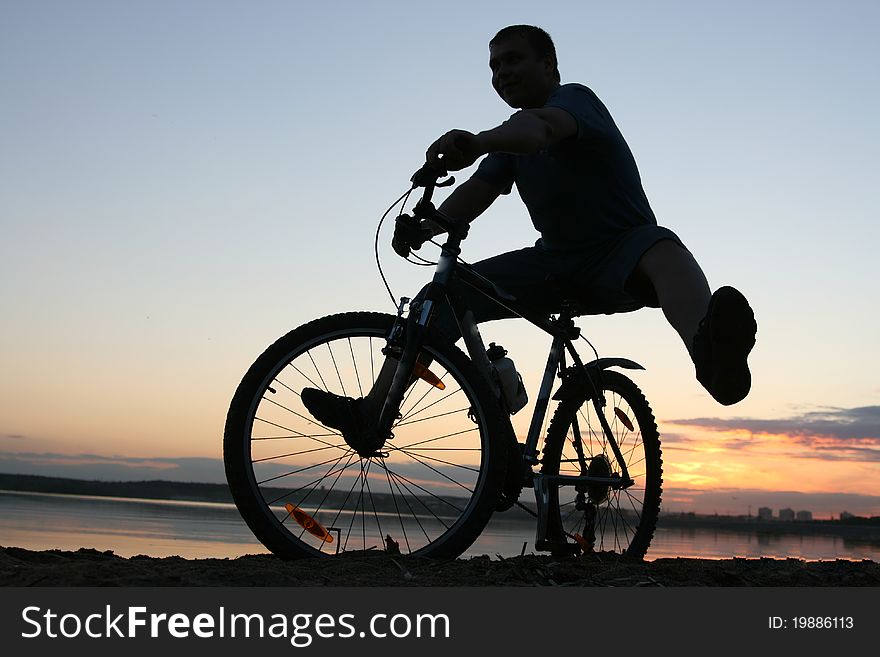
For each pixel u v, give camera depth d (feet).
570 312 9.40
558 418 9.98
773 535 218.79
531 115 7.71
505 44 9.23
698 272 8.36
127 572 6.28
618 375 10.94
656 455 11.00
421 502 7.82
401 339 7.90
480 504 7.73
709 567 8.91
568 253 9.08
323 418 7.64
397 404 7.75
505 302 8.84
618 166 8.66
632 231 8.72
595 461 10.15
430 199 7.73
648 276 8.50
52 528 154.71
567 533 9.66
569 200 8.75
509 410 8.57
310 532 7.58
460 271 8.36
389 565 7.23
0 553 7.45
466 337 8.36
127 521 207.92
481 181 9.71
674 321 8.13
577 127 8.08
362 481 7.77
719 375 7.52
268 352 7.65
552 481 9.24
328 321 7.84
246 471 7.44
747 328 7.24
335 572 6.84
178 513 285.43
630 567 8.28
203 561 7.59
